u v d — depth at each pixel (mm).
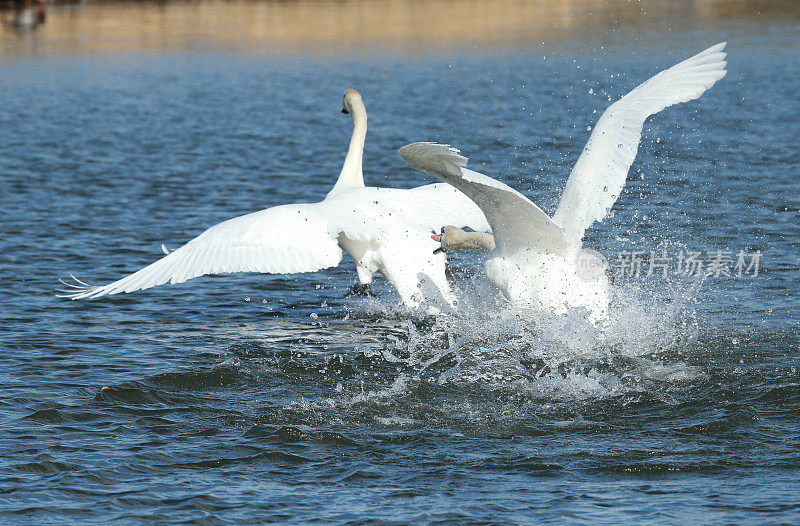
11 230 20422
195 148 30562
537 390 11867
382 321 15016
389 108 37594
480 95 40312
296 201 23250
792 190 22672
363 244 15062
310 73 48250
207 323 14906
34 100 41250
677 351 12914
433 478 9562
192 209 22547
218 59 53406
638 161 26391
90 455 10039
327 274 17781
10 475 9531
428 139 30875
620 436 10508
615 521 8625
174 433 10648
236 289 16812
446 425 10898
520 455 10078
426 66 49438
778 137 29609
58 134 33312
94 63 52000
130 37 61656
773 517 8641
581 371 12344
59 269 17688
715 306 14781
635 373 12242
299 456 10094
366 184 24797
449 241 14281
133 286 13359
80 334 14195
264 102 40375
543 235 12461
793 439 10305
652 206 21297
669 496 9117
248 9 75438
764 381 11891
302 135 32562
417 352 13289
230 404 11531
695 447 10172
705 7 70812
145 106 39750
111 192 24391
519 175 24969
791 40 54094
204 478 9562
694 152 27562
